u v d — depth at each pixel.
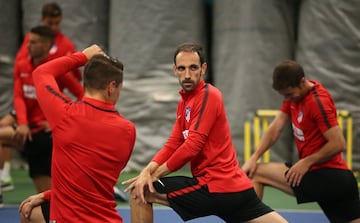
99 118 6.82
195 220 11.92
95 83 6.87
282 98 18.02
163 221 11.80
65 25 18.59
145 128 18.25
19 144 12.09
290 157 18.17
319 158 8.94
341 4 17.33
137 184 7.80
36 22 18.72
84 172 6.72
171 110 18.14
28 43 11.91
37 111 11.77
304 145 9.22
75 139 6.74
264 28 17.81
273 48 17.89
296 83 8.94
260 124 17.58
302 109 9.07
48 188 11.78
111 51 18.45
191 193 7.97
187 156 7.73
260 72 17.78
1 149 12.77
